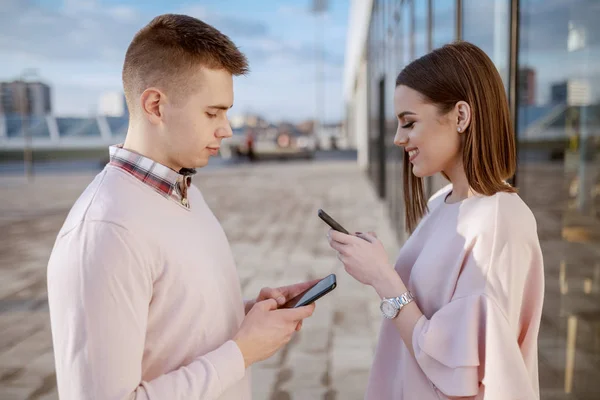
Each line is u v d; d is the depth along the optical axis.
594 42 1.58
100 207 1.00
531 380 1.12
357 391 2.79
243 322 1.12
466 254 1.09
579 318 1.72
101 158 23.11
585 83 1.62
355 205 9.84
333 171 18.42
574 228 1.72
